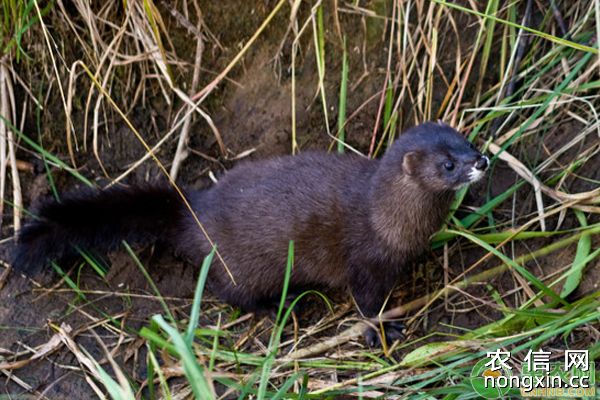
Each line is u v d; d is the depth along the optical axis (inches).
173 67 248.4
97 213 227.8
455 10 246.2
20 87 245.1
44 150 244.7
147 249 241.1
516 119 243.4
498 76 249.6
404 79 244.4
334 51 250.2
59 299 230.4
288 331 226.1
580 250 212.4
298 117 251.6
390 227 214.4
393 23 242.1
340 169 224.5
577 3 245.4
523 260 220.8
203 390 149.0
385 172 213.3
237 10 247.8
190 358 148.6
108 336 222.2
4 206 241.3
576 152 232.2
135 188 229.8
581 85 231.9
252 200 222.7
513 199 234.1
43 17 240.4
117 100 248.4
